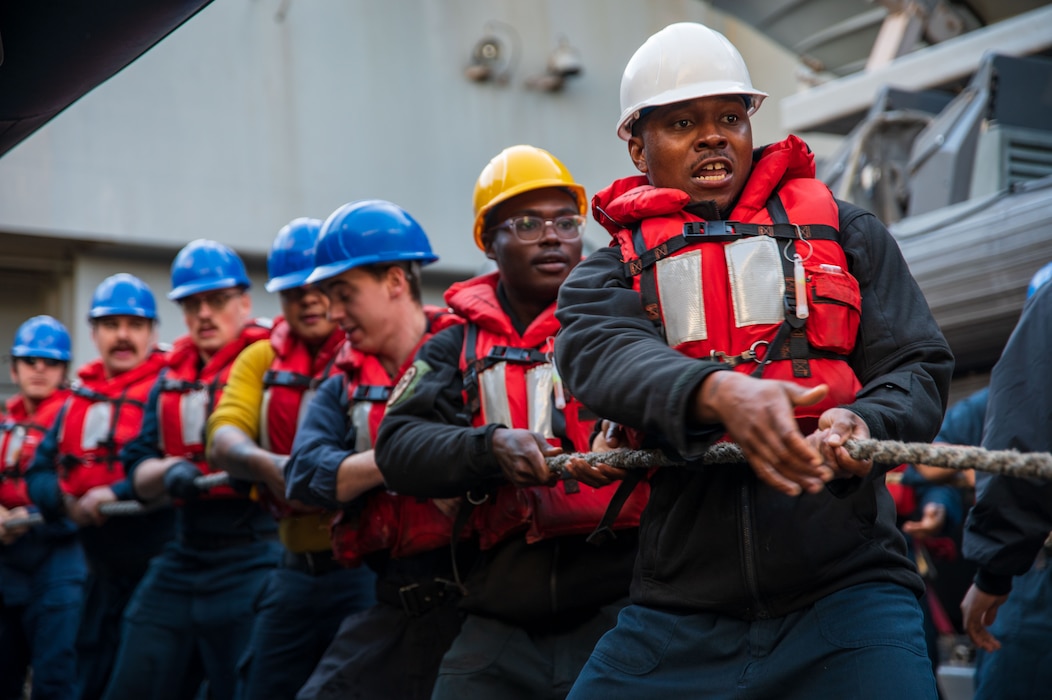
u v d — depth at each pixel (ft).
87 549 21.12
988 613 10.77
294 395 15.07
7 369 38.86
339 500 11.91
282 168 40.52
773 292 7.39
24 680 22.45
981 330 19.92
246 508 16.94
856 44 32.22
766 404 6.23
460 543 11.72
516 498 10.30
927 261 20.61
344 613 14.80
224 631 16.78
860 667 7.02
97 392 21.20
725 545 7.41
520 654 10.41
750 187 7.65
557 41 44.39
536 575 10.36
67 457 20.79
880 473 7.05
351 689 12.09
